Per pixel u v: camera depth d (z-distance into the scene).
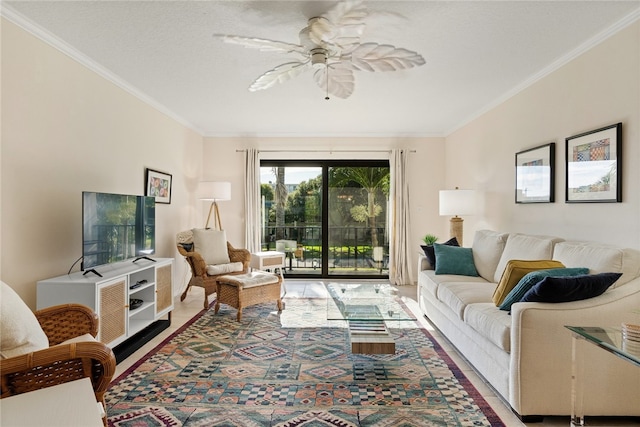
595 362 1.96
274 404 2.17
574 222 2.92
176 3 2.20
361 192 6.06
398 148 5.87
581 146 2.80
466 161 5.06
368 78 3.46
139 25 2.47
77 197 2.97
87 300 2.49
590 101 2.73
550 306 1.98
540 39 2.66
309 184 6.07
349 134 5.93
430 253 4.09
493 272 3.48
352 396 2.27
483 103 4.30
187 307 4.35
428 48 2.80
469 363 2.77
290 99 4.16
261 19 2.38
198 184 5.75
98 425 0.83
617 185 2.46
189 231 4.81
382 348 2.52
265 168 6.07
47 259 2.67
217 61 3.08
